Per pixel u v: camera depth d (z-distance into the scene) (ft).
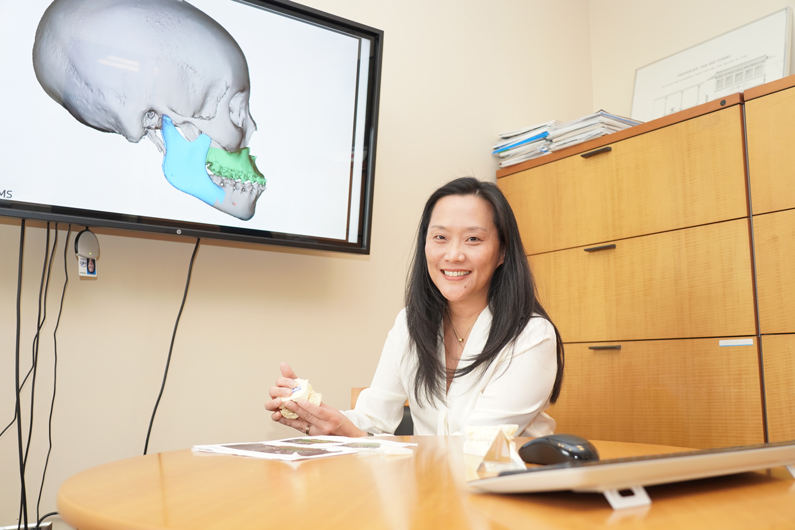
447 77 8.46
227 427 6.23
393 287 7.59
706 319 6.29
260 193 6.15
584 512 1.39
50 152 5.15
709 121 6.40
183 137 5.76
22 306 5.31
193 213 5.78
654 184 6.86
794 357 5.61
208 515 1.38
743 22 8.22
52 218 5.11
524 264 4.36
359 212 6.75
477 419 3.79
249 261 6.55
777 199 5.82
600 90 10.12
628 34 9.76
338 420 3.52
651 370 6.73
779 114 5.87
